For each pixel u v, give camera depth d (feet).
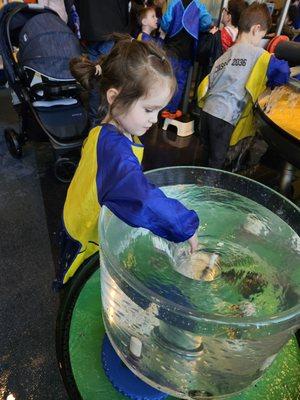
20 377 3.86
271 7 8.91
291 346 2.31
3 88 11.13
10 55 6.31
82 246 3.00
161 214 2.11
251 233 2.43
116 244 2.10
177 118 9.75
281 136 4.29
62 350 2.25
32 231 5.94
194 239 2.25
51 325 4.44
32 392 3.74
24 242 5.71
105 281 1.91
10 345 4.17
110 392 2.07
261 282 2.06
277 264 2.19
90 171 2.51
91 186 2.49
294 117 4.68
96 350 2.26
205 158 8.08
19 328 4.38
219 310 1.84
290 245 2.27
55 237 5.84
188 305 1.82
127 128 2.59
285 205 2.42
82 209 2.69
